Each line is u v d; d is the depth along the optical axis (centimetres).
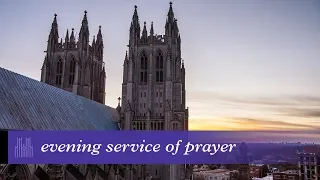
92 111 11606
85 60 14550
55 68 14675
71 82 14475
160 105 12912
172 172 11619
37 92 8525
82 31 14625
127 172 10862
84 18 14838
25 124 7025
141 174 11856
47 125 7825
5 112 6675
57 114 8788
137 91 13100
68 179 8050
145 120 12588
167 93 12619
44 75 14400
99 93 15962
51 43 14725
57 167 7575
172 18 13462
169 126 12306
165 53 13188
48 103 8719
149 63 13150
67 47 14600
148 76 13088
